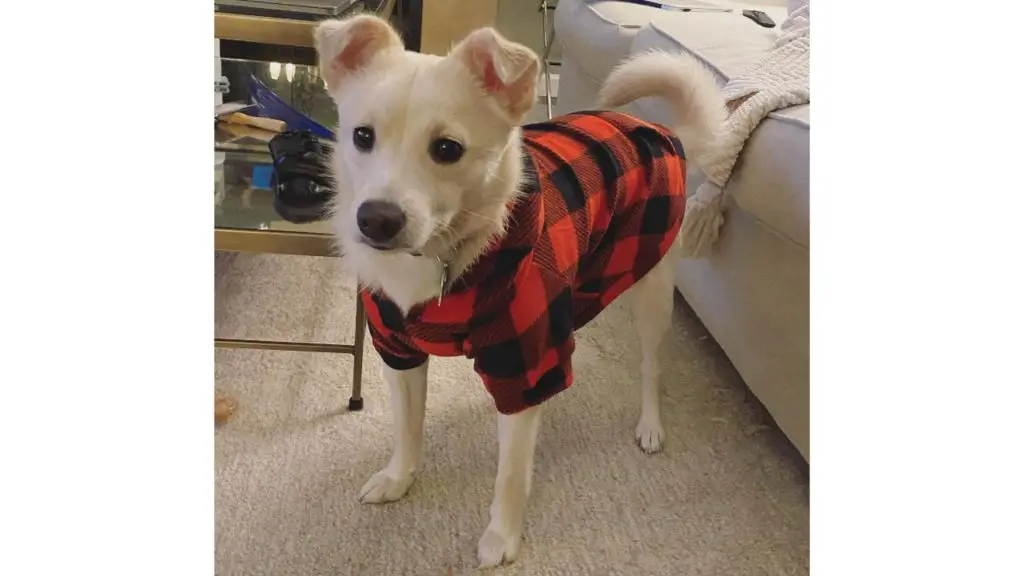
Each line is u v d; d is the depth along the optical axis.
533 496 1.33
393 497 1.28
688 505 1.34
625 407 1.58
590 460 1.43
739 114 1.38
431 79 0.89
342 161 0.98
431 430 1.46
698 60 1.61
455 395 1.56
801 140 1.24
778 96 1.34
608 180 1.14
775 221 1.31
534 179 1.01
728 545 1.26
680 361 1.74
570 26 2.35
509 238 0.98
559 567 1.20
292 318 1.75
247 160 1.65
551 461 1.42
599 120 1.25
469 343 1.02
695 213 1.54
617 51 2.02
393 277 1.00
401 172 0.88
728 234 1.57
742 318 1.54
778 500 1.37
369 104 0.89
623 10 2.10
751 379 1.53
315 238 1.36
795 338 1.34
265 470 1.33
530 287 0.99
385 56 0.93
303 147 1.52
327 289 1.88
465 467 1.38
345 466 1.36
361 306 1.41
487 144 0.92
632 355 1.75
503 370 1.02
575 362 1.71
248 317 1.74
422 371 1.23
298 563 1.17
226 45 1.92
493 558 1.18
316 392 1.53
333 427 1.44
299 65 1.94
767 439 1.52
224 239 1.37
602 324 1.86
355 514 1.26
